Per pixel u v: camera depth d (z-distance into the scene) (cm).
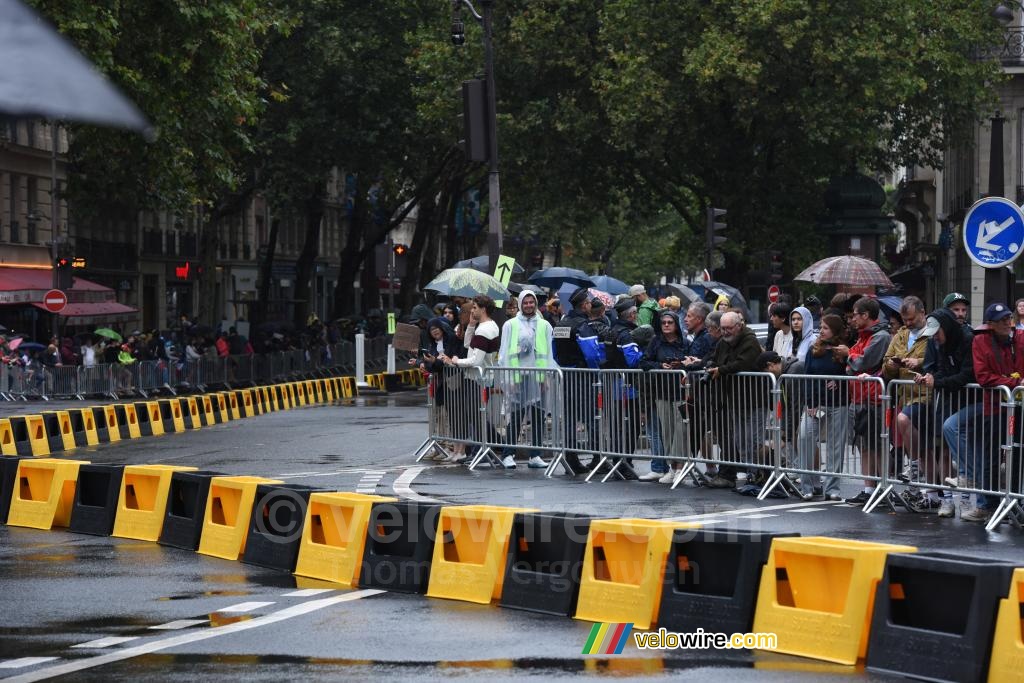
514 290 7275
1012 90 10538
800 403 3231
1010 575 1567
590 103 10769
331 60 11994
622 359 3741
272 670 1616
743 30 9462
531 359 4019
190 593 2244
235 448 5225
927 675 1614
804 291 11531
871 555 1708
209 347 11531
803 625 1767
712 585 1903
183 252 16125
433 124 11606
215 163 8069
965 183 11100
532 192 11375
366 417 7256
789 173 10450
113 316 13375
